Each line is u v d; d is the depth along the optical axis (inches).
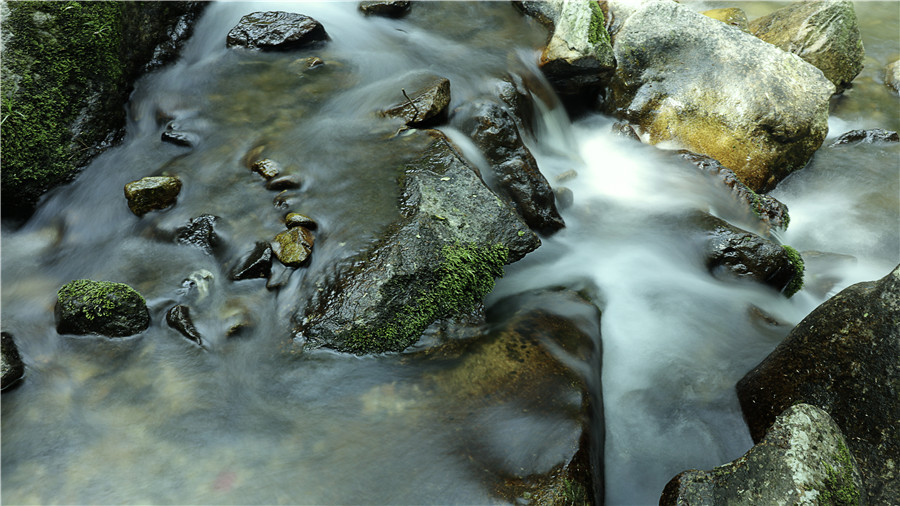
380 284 115.2
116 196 132.3
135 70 150.4
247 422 105.6
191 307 117.0
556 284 132.8
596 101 180.7
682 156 163.3
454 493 98.9
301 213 126.6
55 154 133.0
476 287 121.0
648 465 112.0
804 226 164.7
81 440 102.9
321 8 179.2
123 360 111.4
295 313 115.9
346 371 111.4
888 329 104.6
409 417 106.3
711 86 169.3
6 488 98.2
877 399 103.9
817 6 198.8
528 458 101.6
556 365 113.1
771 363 115.7
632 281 136.1
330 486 99.6
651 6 173.8
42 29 131.9
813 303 141.0
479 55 173.5
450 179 128.9
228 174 134.6
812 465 98.3
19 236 130.3
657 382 121.3
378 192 128.3
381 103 146.4
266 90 152.3
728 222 152.0
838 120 198.1
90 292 112.7
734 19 205.8
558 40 169.6
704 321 130.3
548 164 159.9
